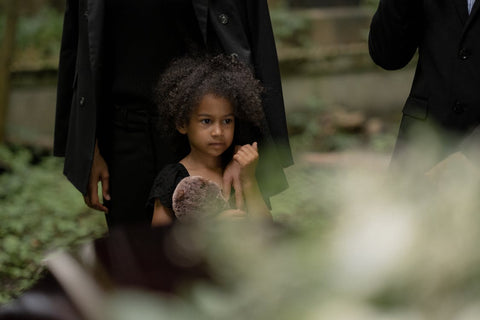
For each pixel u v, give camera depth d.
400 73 10.77
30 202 6.82
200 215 2.98
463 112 3.04
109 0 3.21
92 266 1.20
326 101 10.64
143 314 0.75
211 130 2.98
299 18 11.04
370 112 10.77
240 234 0.92
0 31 9.21
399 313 0.70
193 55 3.27
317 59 10.60
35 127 9.62
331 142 9.48
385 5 3.25
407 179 0.97
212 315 0.76
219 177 3.12
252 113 3.05
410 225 0.74
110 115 3.40
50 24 10.60
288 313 0.73
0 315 1.16
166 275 1.11
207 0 3.17
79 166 3.34
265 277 0.77
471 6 3.04
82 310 1.05
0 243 5.76
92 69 3.18
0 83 8.48
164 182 3.04
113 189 3.46
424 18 3.18
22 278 5.02
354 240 0.74
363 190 0.78
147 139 3.35
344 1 11.41
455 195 0.81
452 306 0.71
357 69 10.70
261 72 3.30
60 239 5.91
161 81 3.12
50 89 9.61
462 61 3.04
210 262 1.05
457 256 0.73
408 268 0.72
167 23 3.25
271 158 3.26
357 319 0.69
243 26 3.30
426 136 1.06
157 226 1.36
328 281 0.73
